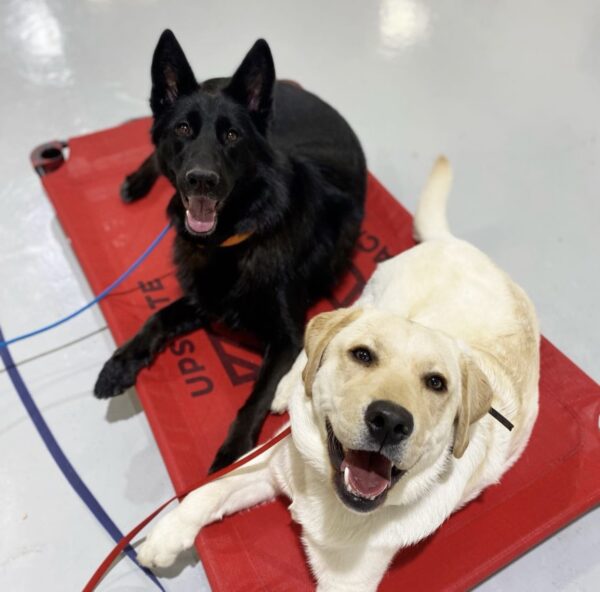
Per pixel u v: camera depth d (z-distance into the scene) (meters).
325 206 2.36
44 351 2.38
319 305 2.49
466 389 1.39
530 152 3.25
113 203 2.70
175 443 2.02
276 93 2.56
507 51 3.86
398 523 1.51
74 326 2.46
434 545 1.81
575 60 3.81
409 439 1.23
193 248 2.19
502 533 1.85
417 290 1.93
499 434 1.70
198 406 2.14
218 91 2.05
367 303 2.11
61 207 2.63
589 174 3.16
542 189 3.08
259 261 2.16
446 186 2.46
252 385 2.22
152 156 2.57
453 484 1.52
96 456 2.12
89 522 1.97
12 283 2.58
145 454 2.14
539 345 2.18
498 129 3.37
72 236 2.55
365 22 4.04
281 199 2.15
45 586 1.84
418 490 1.44
